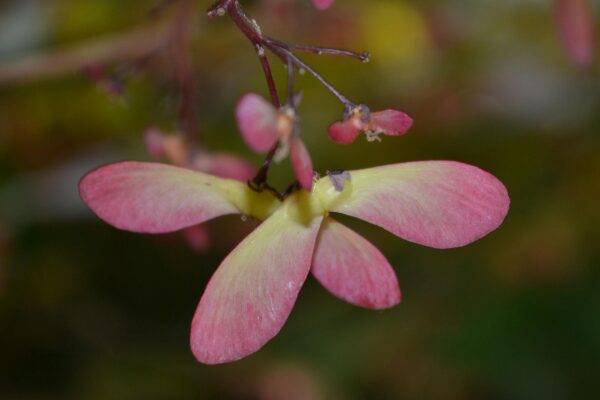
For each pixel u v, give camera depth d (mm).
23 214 226
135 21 211
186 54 165
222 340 120
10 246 225
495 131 248
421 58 227
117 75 171
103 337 236
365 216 125
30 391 229
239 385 229
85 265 237
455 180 124
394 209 125
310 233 125
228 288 121
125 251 238
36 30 214
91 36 212
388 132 121
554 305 228
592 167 247
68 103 213
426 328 232
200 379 231
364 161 232
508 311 228
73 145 219
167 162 166
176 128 164
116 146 219
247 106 112
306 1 199
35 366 232
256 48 125
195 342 119
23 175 222
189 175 128
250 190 128
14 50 214
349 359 231
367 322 236
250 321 121
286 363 230
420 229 124
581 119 253
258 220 129
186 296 241
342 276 125
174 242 237
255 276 122
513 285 234
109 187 125
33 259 232
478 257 240
